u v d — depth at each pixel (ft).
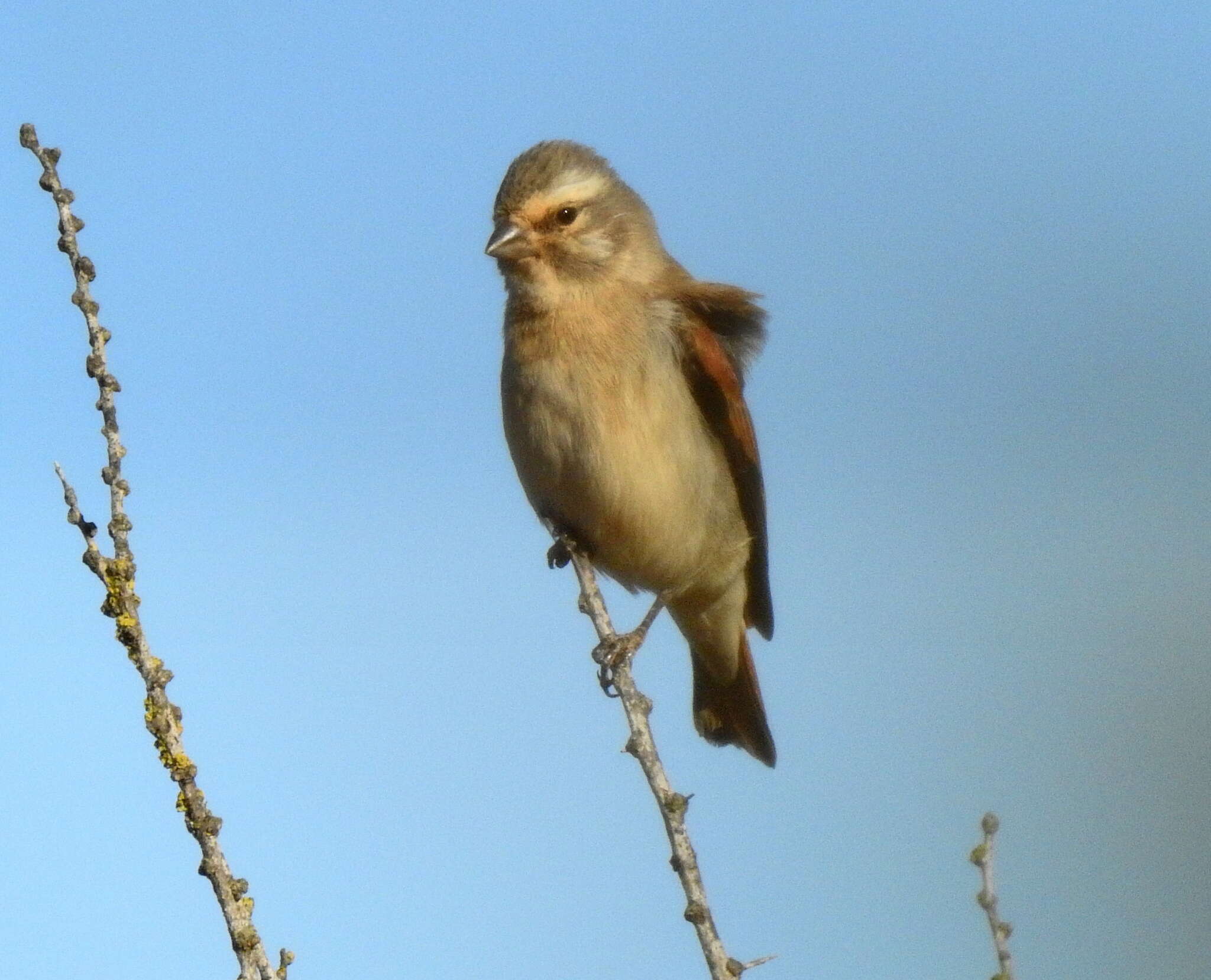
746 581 38.42
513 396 34.96
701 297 35.78
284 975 19.44
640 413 34.27
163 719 20.18
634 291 35.40
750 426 36.37
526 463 35.22
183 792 19.97
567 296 34.60
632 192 36.68
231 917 19.63
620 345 34.47
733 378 35.78
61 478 21.15
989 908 18.60
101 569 20.66
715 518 36.37
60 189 22.00
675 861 23.85
